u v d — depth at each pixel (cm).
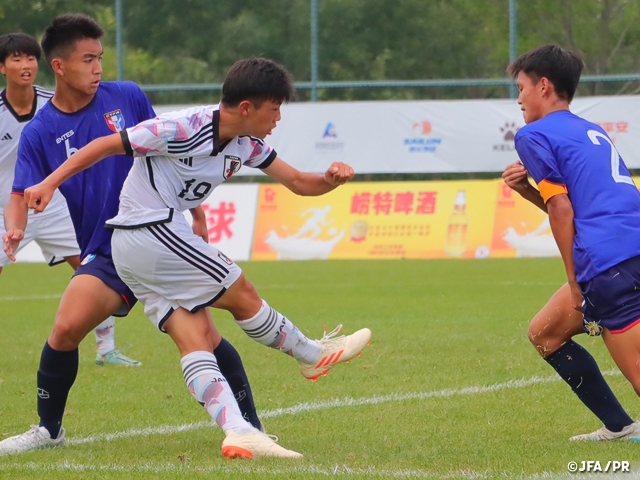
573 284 1612
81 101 1809
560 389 2252
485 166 6569
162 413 2109
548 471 1491
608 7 6994
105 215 1747
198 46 7300
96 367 2756
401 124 6606
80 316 1686
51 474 1529
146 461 1622
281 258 6444
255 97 1539
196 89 7069
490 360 2673
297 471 1494
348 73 7125
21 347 3170
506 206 6291
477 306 3922
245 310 1666
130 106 1862
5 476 1520
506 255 6219
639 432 1719
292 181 1747
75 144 1803
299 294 4525
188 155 1567
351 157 6656
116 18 7231
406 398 2194
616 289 1581
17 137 2825
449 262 6034
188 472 1516
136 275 1616
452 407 2080
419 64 7081
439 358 2725
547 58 1695
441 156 6594
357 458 1614
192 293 1619
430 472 1496
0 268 2916
